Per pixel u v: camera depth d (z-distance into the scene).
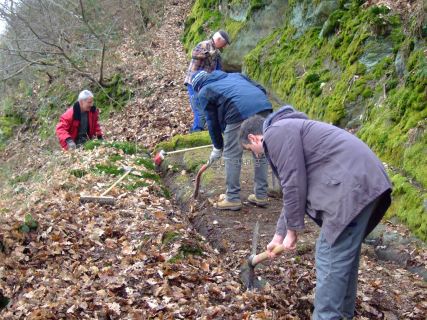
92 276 4.42
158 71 12.53
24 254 4.71
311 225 5.66
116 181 6.69
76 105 8.53
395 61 6.72
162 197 6.60
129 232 5.20
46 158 10.19
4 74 15.09
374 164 3.34
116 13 15.62
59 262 4.68
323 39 8.37
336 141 3.40
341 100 7.14
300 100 8.12
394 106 6.38
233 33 11.24
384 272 4.76
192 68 8.93
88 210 5.66
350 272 3.48
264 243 5.20
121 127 10.87
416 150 5.68
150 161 7.98
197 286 4.36
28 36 14.39
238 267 4.82
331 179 3.34
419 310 4.16
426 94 5.97
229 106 5.50
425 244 5.01
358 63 7.28
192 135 8.49
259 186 6.01
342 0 8.34
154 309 3.99
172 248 4.87
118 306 3.98
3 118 14.49
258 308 4.13
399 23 7.21
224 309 4.03
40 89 14.68
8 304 4.15
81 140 8.73
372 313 4.13
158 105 11.19
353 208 3.25
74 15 13.68
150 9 16.14
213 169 7.12
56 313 3.89
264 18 10.61
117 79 12.94
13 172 11.43
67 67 13.41
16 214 5.27
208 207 6.04
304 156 3.44
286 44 9.49
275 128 3.49
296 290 4.39
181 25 15.36
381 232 5.30
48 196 6.15
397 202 5.52
